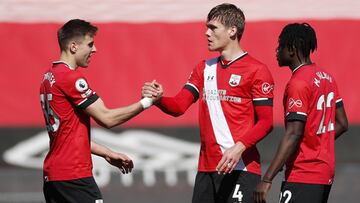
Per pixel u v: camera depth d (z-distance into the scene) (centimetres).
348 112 3800
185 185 4422
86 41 2148
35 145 3812
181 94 2255
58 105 2100
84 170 2122
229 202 2183
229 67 2178
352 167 5169
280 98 3769
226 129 2167
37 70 3769
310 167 2066
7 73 3756
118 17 3825
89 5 3916
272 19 3822
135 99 3756
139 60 3781
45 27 3784
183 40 3806
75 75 2086
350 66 3806
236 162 2075
